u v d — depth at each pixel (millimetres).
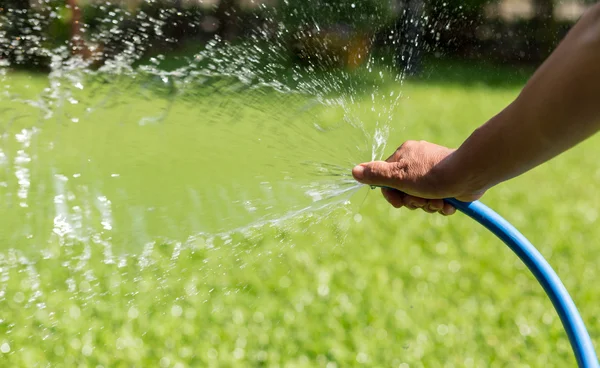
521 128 978
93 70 4262
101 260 3436
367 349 3191
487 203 5145
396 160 1283
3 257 3521
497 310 3574
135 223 2965
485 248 4285
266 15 5699
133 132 3092
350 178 1908
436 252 4199
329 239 4219
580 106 876
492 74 9938
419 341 3268
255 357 3111
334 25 6078
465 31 10125
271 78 3277
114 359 3068
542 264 1395
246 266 3828
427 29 9320
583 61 855
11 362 3033
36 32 5445
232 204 2420
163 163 2840
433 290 3740
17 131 3699
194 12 5734
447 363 3111
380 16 6750
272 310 3480
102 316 3363
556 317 3504
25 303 3428
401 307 3561
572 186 5652
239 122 2598
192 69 3697
